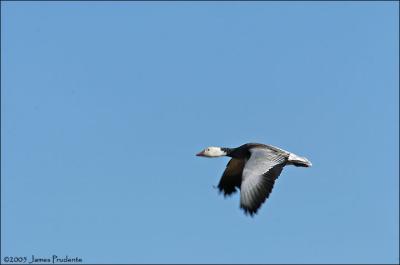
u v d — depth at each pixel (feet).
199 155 102.27
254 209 90.63
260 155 94.22
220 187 103.14
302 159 94.89
